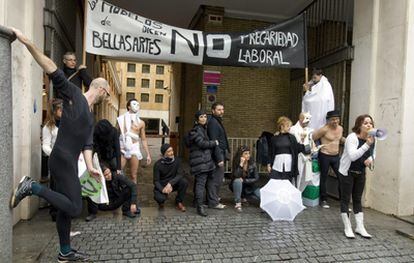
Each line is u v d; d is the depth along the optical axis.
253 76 10.13
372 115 5.97
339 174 4.55
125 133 5.65
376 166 5.88
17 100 4.38
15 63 4.29
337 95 6.90
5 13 3.97
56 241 3.93
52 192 3.03
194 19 10.84
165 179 5.58
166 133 21.78
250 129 10.12
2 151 2.38
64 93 3.12
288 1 9.06
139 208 5.34
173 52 5.77
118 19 5.46
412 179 5.49
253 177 5.91
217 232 4.50
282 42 6.28
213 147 5.41
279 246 4.08
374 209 5.91
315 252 3.93
